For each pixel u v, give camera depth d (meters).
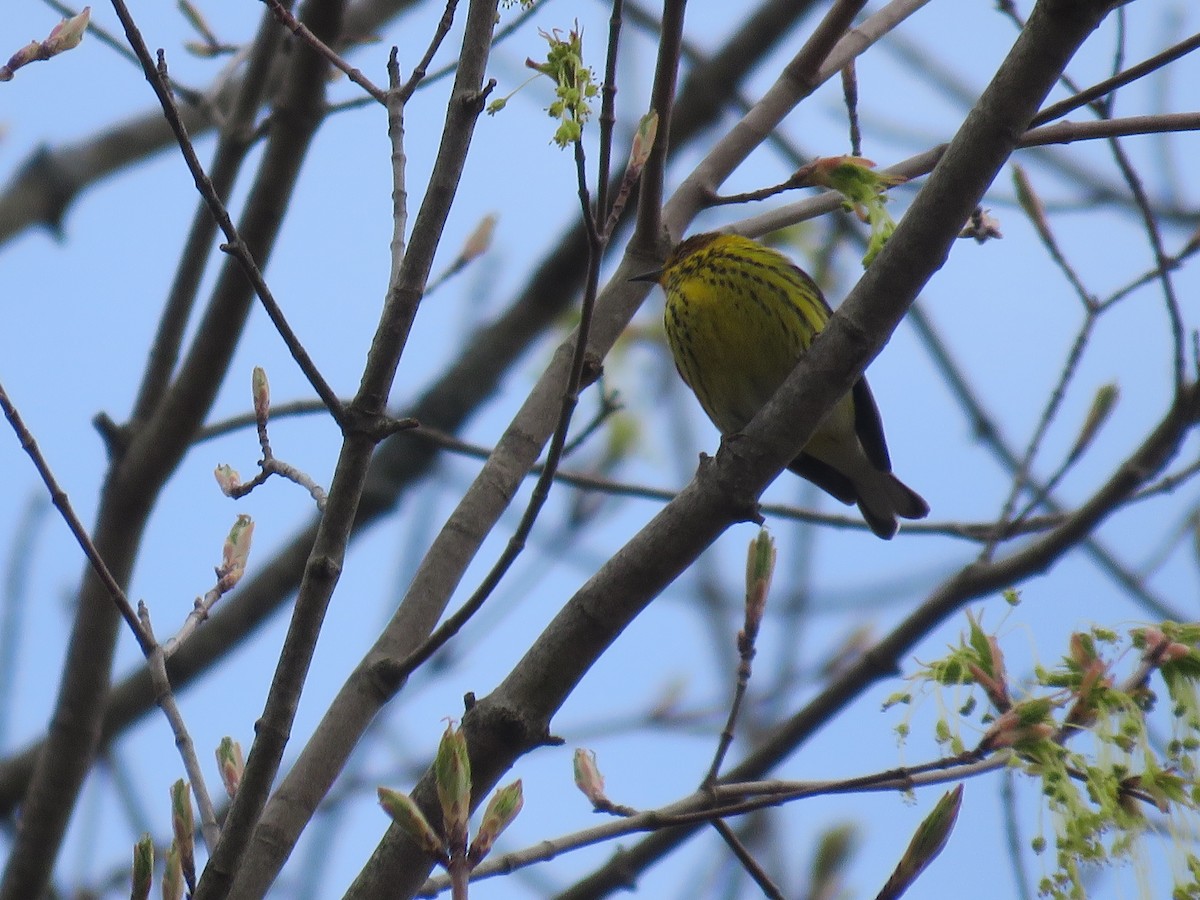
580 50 6.99
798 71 11.27
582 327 7.29
